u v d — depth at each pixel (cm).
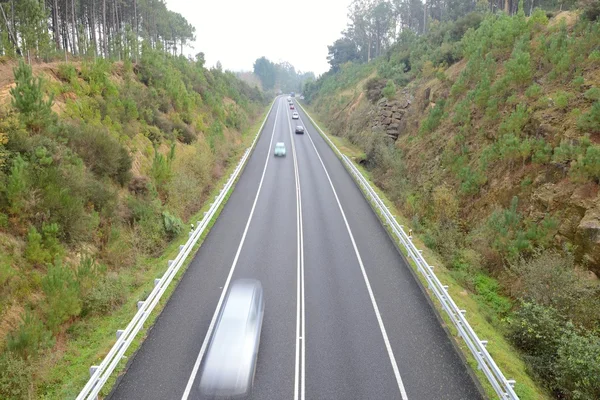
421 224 2081
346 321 1220
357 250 1742
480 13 4278
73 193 1440
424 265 1467
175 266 1467
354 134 4297
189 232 1836
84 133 1714
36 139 1434
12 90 1525
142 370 994
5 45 2366
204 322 1200
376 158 3206
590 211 1373
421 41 4956
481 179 1942
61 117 1839
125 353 1054
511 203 1706
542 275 1262
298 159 3672
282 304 1304
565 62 1916
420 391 946
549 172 1616
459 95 2739
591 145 1473
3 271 1027
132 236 1622
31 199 1255
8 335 921
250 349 967
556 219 1459
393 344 1116
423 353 1080
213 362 931
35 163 1360
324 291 1395
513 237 1551
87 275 1223
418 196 2331
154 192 1936
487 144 2116
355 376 989
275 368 1008
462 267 1606
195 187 2294
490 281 1526
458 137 2322
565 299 1195
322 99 8438
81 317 1180
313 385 955
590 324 1137
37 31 2347
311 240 1839
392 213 2180
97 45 4850
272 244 1784
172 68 4081
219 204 2280
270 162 3497
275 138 4859
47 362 966
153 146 2428
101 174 1722
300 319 1223
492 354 1056
